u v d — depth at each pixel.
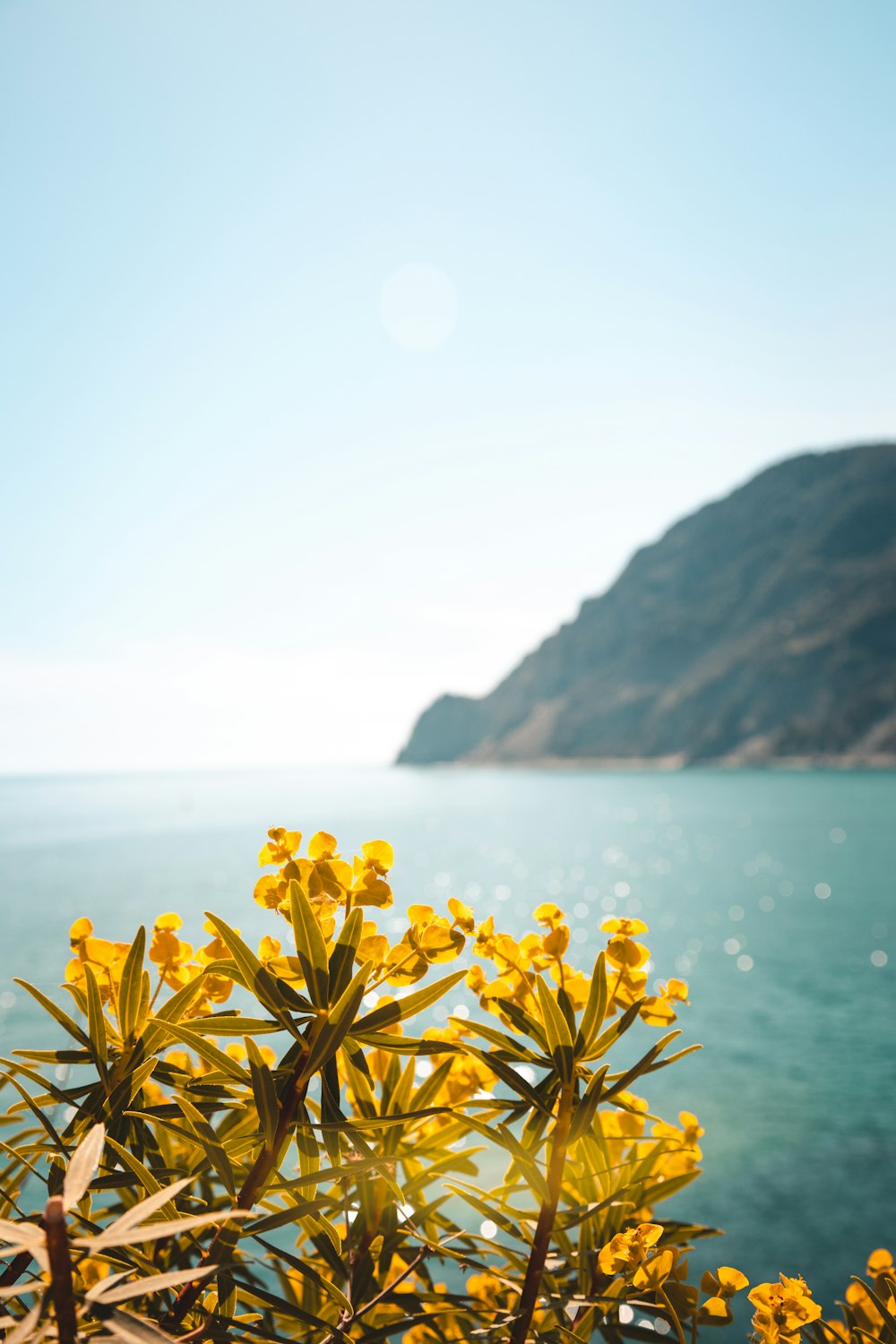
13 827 174.25
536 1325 1.33
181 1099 1.15
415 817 163.25
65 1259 0.76
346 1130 1.14
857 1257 15.52
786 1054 30.42
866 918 60.25
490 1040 1.23
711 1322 1.24
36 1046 25.83
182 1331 1.11
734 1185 19.20
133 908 60.00
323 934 1.20
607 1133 1.60
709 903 68.62
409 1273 1.31
